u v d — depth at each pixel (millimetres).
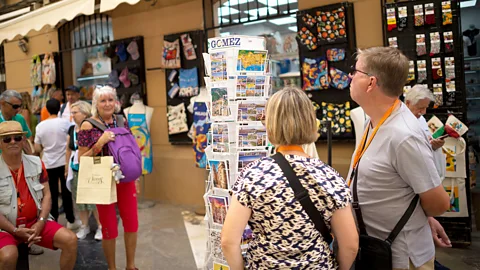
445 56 4094
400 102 1891
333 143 4910
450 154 3969
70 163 4793
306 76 4910
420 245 1825
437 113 4145
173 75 6137
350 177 1998
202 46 5867
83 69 7406
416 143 1732
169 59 6102
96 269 4020
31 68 7750
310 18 4863
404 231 1801
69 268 3203
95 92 3504
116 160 3371
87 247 4668
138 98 6453
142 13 6496
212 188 2730
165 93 6375
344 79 4672
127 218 3619
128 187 3600
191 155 6211
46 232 3195
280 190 1571
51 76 7402
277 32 5363
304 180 1593
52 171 5238
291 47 5270
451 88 4078
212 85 2709
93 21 7137
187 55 5984
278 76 5379
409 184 1764
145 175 6652
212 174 2729
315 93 4914
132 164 3426
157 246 4555
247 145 2604
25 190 3201
